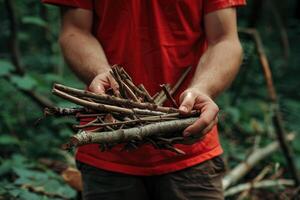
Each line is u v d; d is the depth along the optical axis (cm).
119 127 196
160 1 236
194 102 212
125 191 240
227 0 243
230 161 455
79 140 178
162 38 238
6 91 498
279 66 742
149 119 201
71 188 354
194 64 245
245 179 457
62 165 429
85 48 241
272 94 461
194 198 241
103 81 216
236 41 246
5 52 666
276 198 422
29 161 405
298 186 430
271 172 459
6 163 382
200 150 241
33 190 348
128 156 239
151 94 241
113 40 244
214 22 243
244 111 559
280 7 972
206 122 205
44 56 615
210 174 245
